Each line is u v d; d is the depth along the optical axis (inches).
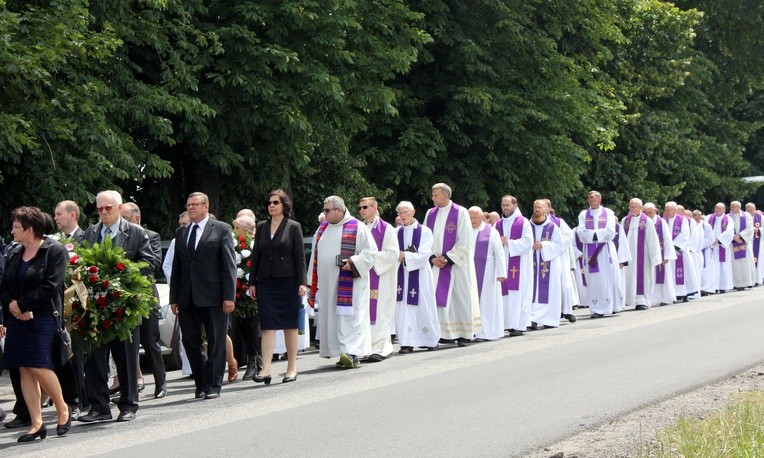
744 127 2851.9
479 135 1763.0
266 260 791.1
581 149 1868.8
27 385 601.3
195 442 547.2
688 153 2470.5
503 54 1785.2
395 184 1728.6
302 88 1322.6
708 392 662.5
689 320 1108.5
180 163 1409.9
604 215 1374.3
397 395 669.3
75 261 637.3
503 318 1130.7
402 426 565.3
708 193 2770.7
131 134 1257.4
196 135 1243.2
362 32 1425.9
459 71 1753.2
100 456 525.0
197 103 1186.6
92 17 1068.5
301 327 956.0
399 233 1026.1
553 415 585.0
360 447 518.0
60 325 606.2
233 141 1334.9
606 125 1990.7
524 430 546.6
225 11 1305.4
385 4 1494.8
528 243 1168.8
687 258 1589.6
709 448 469.7
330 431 558.9
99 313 629.6
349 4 1348.4
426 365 836.0
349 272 877.8
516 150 1765.5
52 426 655.8
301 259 795.4
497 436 533.6
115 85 1176.8
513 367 779.4
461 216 1043.3
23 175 1120.2
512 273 1167.0
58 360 607.8
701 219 1734.7
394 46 1510.8
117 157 1114.7
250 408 660.7
